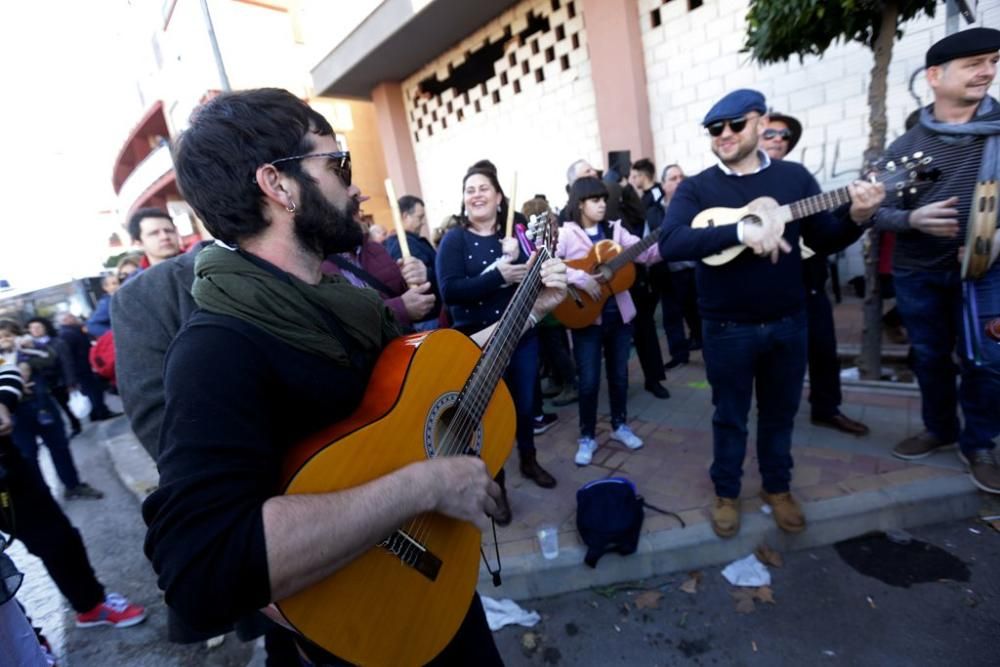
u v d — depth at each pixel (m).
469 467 0.92
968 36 1.87
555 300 1.62
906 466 2.35
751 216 1.79
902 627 1.72
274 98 0.88
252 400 0.75
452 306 2.45
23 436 3.78
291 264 0.91
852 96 4.29
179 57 11.08
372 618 0.90
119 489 4.21
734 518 2.12
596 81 5.61
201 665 2.13
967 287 2.03
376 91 8.36
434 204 8.52
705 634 1.84
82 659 2.26
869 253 3.04
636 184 4.64
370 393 1.00
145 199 14.67
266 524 0.68
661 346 4.98
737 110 1.82
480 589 2.15
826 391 2.71
